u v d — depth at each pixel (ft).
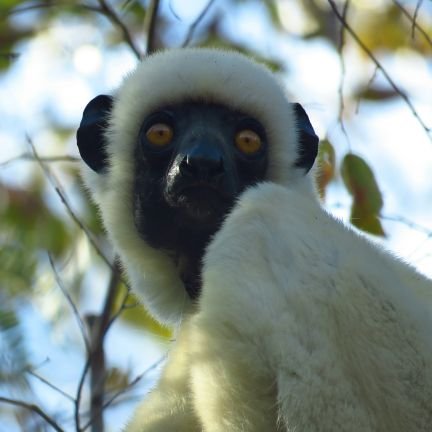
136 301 41.29
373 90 44.78
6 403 36.94
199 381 26.78
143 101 34.86
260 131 34.27
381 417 25.45
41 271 38.65
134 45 43.39
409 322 26.04
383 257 28.09
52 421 33.88
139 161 34.60
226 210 31.50
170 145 33.88
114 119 36.22
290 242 26.84
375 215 38.73
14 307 35.60
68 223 44.47
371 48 47.01
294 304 25.95
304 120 36.24
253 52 46.78
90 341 39.17
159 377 32.37
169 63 34.83
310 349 25.55
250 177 33.86
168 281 34.60
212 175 31.14
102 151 36.73
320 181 40.11
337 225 27.94
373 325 25.95
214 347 26.27
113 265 39.09
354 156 39.11
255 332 25.80
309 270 26.40
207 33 46.98
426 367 25.66
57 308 37.76
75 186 45.62
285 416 25.23
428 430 25.36
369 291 26.25
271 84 34.94
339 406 25.21
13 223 44.88
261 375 25.85
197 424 29.99
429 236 36.17
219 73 34.04
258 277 26.40
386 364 25.66
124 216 35.19
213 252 27.58
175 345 32.32
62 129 48.11
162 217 33.83
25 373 33.94
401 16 47.26
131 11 47.50
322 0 47.32
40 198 45.50
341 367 25.58
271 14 47.34
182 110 34.06
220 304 26.40
